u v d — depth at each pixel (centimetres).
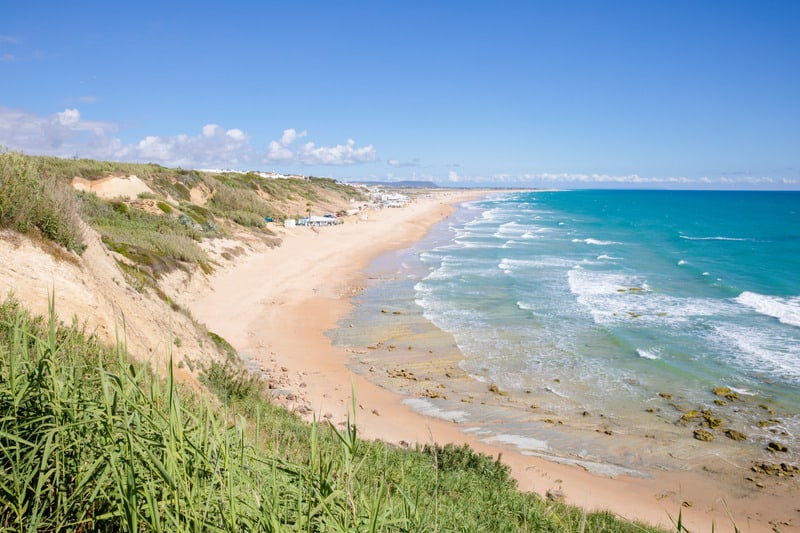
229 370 1366
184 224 3806
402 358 2275
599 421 1756
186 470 201
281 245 4812
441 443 1567
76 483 211
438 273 4166
